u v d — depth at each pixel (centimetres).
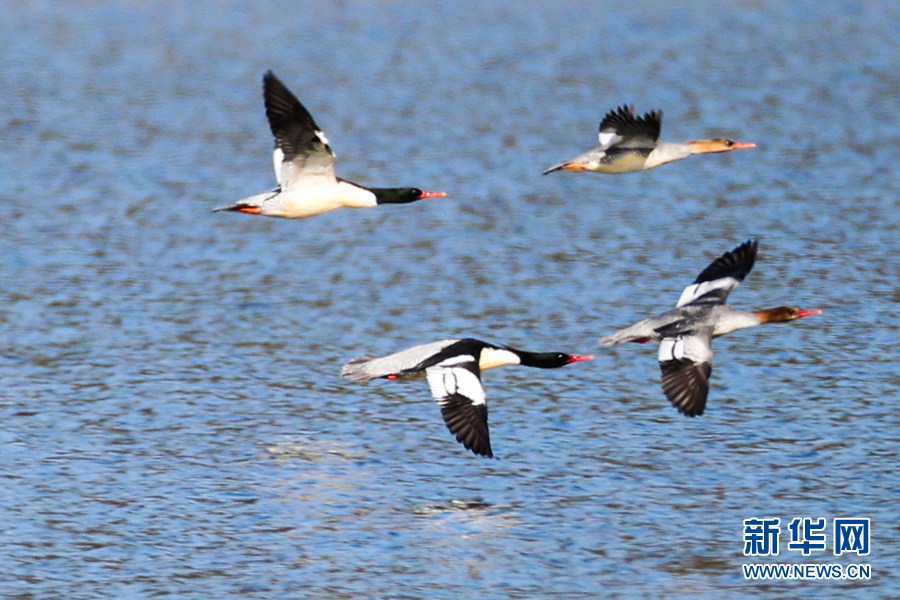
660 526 1841
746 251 1714
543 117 4744
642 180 3897
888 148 4234
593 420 2211
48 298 2869
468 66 5634
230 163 4128
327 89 5219
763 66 5616
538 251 3212
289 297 2900
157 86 5253
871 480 1983
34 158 4131
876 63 5662
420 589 1667
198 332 2673
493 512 1880
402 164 4088
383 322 2736
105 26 6431
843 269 3044
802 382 2372
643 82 5325
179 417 2236
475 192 3775
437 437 2147
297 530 1827
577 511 1880
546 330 2669
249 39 6212
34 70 5469
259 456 2072
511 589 1670
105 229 3412
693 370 1544
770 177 3912
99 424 2205
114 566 1730
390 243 3300
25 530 1823
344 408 2275
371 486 1962
